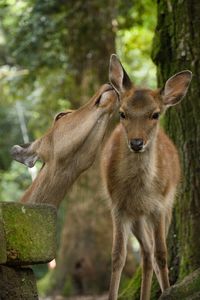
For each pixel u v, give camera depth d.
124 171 11.33
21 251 7.94
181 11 12.73
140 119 10.84
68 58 25.14
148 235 11.64
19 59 25.64
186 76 11.34
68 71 25.31
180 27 12.76
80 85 25.42
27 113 36.62
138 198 11.41
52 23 24.36
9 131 37.34
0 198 35.06
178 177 12.34
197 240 12.34
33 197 11.07
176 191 12.43
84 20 24.19
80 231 25.55
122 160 11.34
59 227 32.81
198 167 12.50
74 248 25.56
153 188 11.39
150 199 11.41
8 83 27.91
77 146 10.71
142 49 26.97
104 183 11.93
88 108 10.62
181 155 12.69
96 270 25.31
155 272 11.73
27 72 26.88
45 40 24.94
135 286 13.14
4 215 7.86
